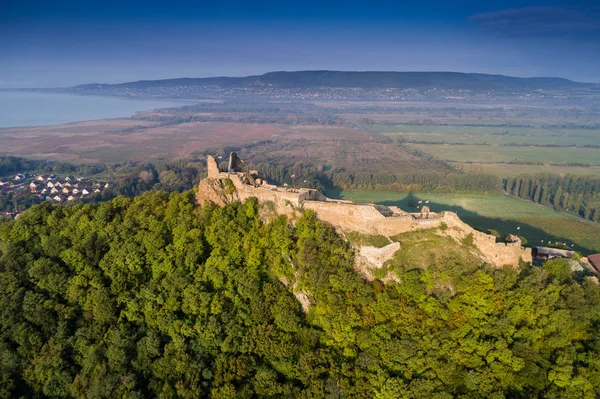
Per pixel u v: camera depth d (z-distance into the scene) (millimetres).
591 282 74625
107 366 69438
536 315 67375
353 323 69812
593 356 62781
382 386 62094
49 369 69562
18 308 75625
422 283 73250
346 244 82188
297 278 79562
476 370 62844
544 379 61188
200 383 66500
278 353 69500
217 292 76812
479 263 77125
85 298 78500
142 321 76188
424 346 65312
